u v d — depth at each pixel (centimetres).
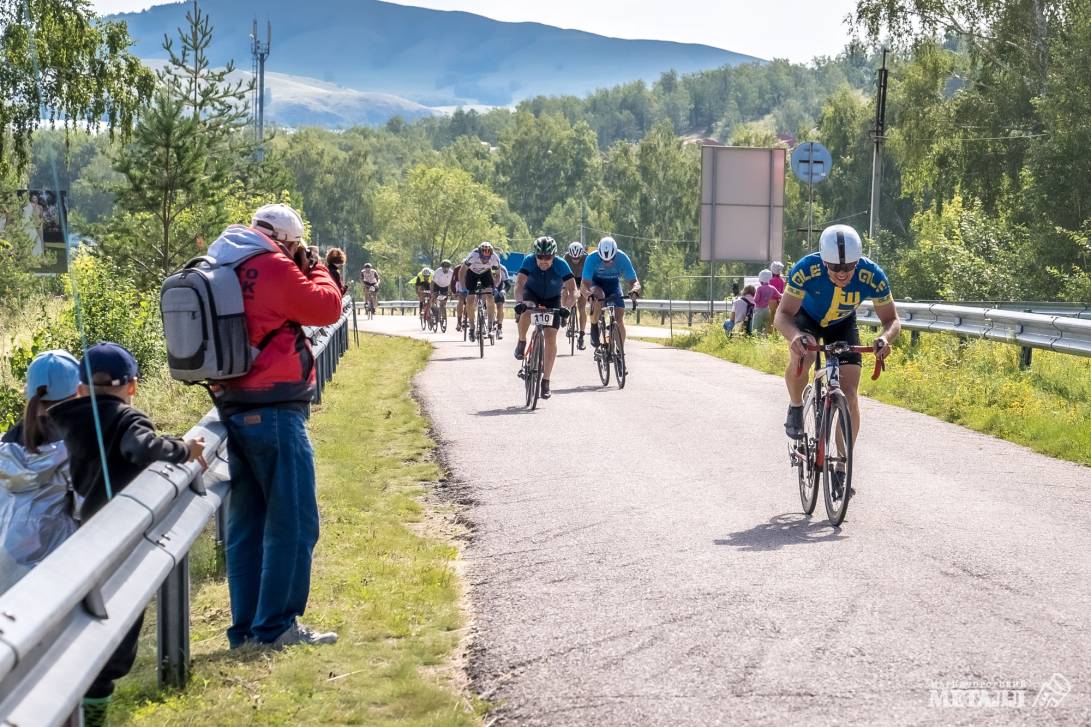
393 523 911
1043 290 3972
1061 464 1116
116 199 2469
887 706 486
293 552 616
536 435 1331
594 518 898
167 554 493
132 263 2431
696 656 560
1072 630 586
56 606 353
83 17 2416
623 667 550
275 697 522
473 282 2789
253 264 602
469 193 13525
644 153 12169
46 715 332
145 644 539
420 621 652
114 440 555
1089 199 4231
